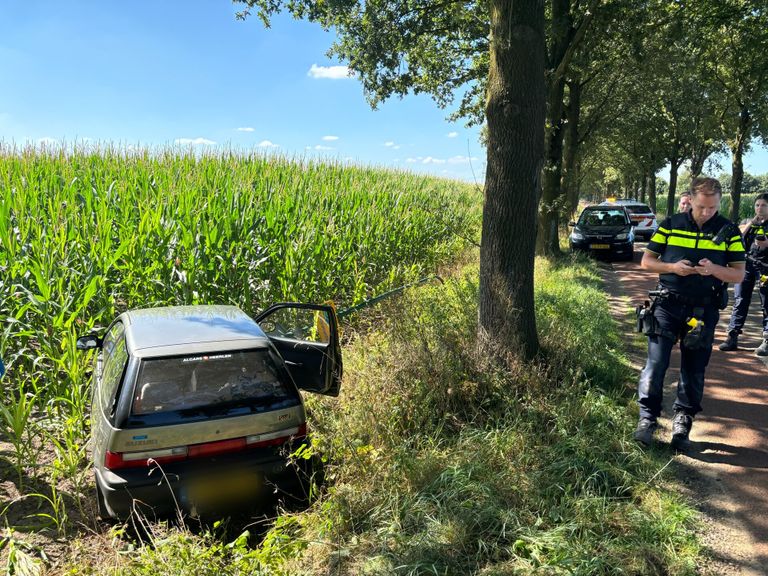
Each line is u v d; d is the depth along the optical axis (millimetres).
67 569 3467
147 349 4016
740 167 28375
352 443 4441
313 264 9250
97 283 6758
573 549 3227
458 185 26141
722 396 5844
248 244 8570
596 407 5094
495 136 5824
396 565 3240
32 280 6516
